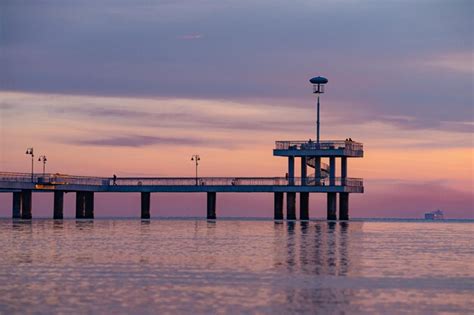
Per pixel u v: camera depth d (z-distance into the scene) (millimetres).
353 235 150625
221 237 140375
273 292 73438
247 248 114438
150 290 74062
